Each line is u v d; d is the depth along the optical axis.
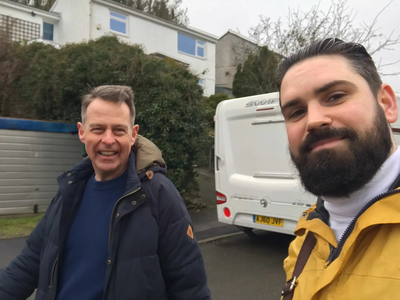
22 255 1.72
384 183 0.90
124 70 8.47
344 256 0.82
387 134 0.90
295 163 1.01
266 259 4.70
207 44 23.05
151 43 20.00
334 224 1.02
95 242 1.45
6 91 11.27
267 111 4.59
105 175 1.58
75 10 18.28
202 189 10.41
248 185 4.79
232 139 5.08
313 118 0.90
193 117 7.61
